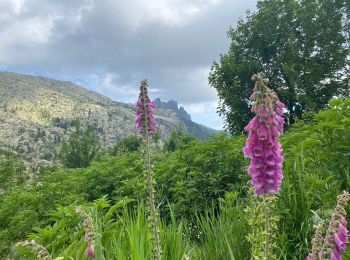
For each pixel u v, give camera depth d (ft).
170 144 159.33
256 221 11.95
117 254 16.15
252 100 9.90
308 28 113.29
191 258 18.28
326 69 109.81
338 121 21.75
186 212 31.86
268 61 121.29
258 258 11.18
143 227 18.35
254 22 119.65
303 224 18.40
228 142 39.70
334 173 20.81
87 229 12.17
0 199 57.41
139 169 46.65
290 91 112.16
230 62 119.85
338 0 118.01
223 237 19.15
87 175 46.55
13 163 84.99
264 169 9.82
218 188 32.55
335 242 9.04
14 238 36.37
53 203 41.81
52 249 19.12
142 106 15.08
